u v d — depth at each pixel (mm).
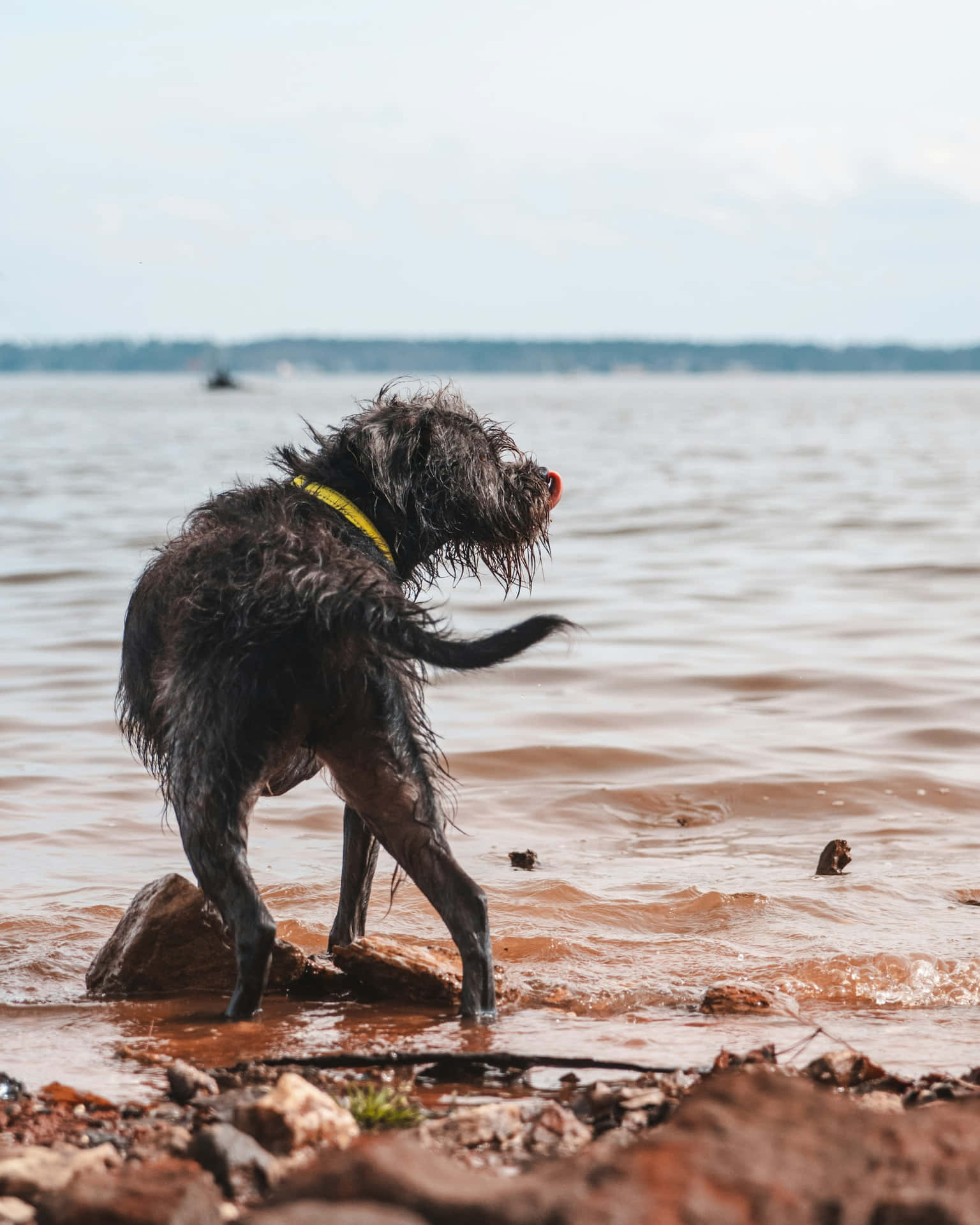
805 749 4121
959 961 2990
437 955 2949
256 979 2773
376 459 2895
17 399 60594
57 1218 2113
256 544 2746
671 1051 2662
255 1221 1919
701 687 4734
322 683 2701
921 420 34406
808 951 3039
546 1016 2811
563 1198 2014
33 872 3393
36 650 5258
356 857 2975
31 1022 2795
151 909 2922
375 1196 2057
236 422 33219
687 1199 2023
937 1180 2090
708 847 3568
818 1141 2119
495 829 3674
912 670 4883
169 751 2734
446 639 2666
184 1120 2430
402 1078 2568
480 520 2938
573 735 4242
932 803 3789
